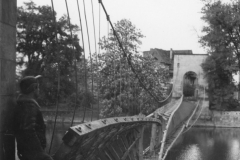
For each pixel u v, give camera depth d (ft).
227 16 140.67
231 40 146.41
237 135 110.52
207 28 147.95
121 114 74.90
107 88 80.89
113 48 85.30
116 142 25.53
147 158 43.88
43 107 102.01
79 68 78.13
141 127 32.99
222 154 72.74
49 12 119.96
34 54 120.16
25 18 121.08
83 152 17.35
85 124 15.97
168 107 87.81
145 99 85.66
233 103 146.51
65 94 101.76
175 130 79.97
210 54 146.72
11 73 12.91
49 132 80.64
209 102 150.10
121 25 88.07
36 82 13.17
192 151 72.74
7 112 12.57
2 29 12.06
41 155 12.01
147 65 94.17
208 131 122.01
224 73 145.48
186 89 169.89
